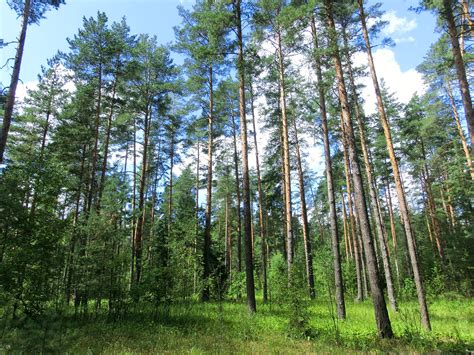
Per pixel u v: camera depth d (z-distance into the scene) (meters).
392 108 24.09
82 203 23.38
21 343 6.40
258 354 7.38
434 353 7.29
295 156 25.03
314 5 10.44
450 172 24.20
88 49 18.09
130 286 12.37
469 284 22.84
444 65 13.91
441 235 28.59
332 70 11.35
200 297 17.98
